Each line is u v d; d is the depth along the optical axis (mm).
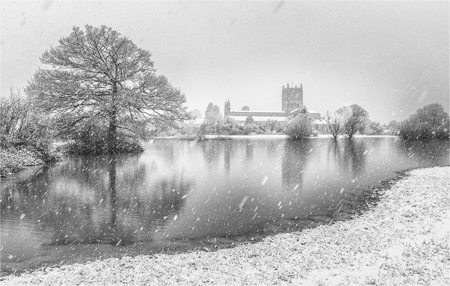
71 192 13664
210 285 5266
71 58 28562
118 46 28797
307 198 12945
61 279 5707
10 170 18359
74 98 27781
